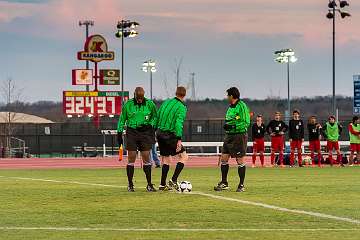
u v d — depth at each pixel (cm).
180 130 3644
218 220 2569
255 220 2567
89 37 12506
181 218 2622
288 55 12800
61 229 2378
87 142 13225
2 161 9481
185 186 3669
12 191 3812
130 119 3656
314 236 2212
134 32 11700
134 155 3697
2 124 14925
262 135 6819
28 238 2205
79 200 3272
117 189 3891
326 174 5447
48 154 13262
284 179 4803
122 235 2247
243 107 3650
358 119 7169
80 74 12494
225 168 3750
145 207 2962
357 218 2611
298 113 6869
